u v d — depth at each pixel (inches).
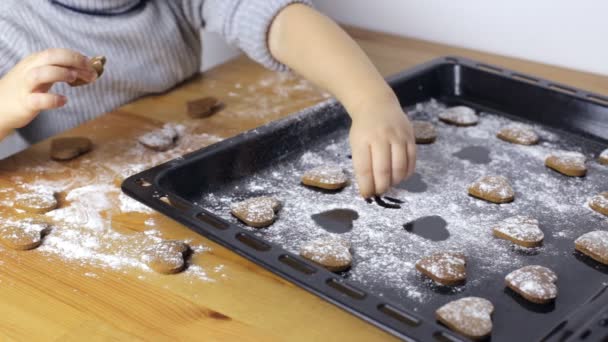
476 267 33.5
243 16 46.0
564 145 42.1
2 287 33.2
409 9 55.9
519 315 31.1
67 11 47.6
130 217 37.0
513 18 52.4
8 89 39.8
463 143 42.4
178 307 32.0
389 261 33.8
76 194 38.8
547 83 44.6
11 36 46.9
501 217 36.5
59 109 47.8
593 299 31.8
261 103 47.1
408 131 37.5
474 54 53.0
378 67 51.4
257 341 30.5
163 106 47.0
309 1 45.5
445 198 37.9
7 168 40.9
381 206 37.4
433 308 31.5
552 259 33.9
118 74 47.8
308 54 42.6
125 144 43.0
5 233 35.6
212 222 34.0
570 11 50.3
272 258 31.9
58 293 32.8
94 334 31.0
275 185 39.2
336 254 33.4
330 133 43.2
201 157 38.6
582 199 37.6
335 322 31.3
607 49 49.9
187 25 51.1
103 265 34.2
